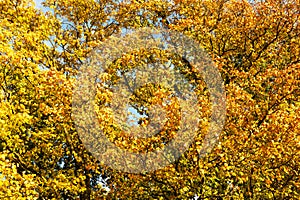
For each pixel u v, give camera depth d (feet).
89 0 60.08
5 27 47.85
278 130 34.58
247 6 54.39
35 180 39.52
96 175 50.57
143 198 40.24
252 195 39.04
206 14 57.31
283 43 57.16
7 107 40.11
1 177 34.19
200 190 36.86
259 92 43.42
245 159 35.50
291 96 41.06
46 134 43.83
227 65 53.11
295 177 38.45
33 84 45.21
